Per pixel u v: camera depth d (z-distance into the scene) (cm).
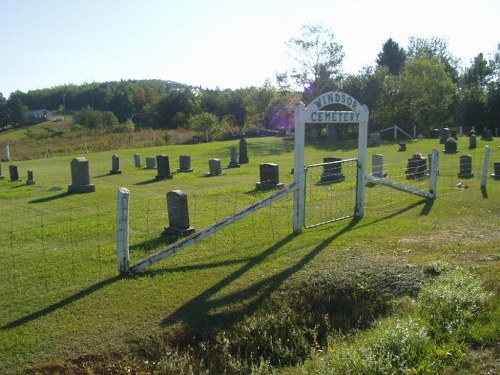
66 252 985
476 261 830
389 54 7244
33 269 880
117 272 848
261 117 5781
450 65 6994
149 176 2252
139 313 692
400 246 935
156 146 4178
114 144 4253
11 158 3519
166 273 836
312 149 3428
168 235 1105
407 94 4388
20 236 1129
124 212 811
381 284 761
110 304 720
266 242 998
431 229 1065
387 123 4394
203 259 905
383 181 1265
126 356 602
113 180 2141
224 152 3428
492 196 1441
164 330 650
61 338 628
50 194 1792
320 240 994
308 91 4894
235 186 1816
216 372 609
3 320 675
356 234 1030
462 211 1248
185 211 1115
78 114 7156
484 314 614
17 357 586
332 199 1461
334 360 550
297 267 837
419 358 527
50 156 3634
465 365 514
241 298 733
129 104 8638
